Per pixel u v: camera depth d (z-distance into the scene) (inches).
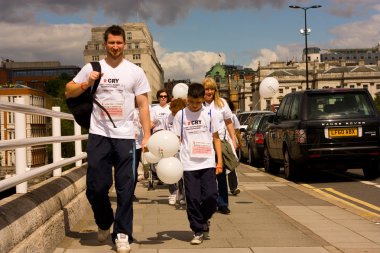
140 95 244.2
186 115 271.4
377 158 562.6
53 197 259.4
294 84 6378.0
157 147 259.3
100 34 6653.5
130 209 241.8
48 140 268.2
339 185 564.4
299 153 564.4
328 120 559.2
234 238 276.7
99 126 239.3
